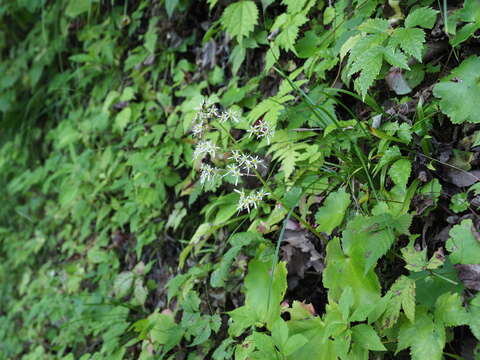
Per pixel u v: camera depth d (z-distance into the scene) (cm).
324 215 36
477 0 33
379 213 34
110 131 65
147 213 56
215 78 52
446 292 30
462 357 31
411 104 36
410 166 33
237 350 37
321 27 43
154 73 60
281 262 37
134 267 59
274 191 41
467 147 34
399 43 32
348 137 37
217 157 47
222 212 43
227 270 39
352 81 40
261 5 48
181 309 48
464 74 32
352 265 33
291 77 42
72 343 62
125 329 52
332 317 33
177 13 57
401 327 31
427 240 34
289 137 41
